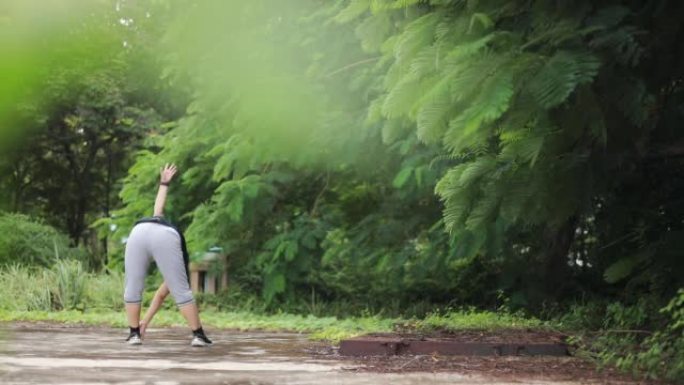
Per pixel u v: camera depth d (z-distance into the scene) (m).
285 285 11.40
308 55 9.21
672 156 8.12
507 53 3.89
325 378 4.42
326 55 9.08
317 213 11.82
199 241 11.04
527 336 6.69
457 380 4.38
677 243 7.05
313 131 9.15
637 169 8.48
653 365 4.64
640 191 9.29
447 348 5.71
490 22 4.09
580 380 4.45
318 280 13.19
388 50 4.81
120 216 12.54
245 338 7.47
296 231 11.34
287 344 6.75
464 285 12.73
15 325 8.86
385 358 5.54
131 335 6.62
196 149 11.17
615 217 9.43
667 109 6.42
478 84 3.68
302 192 12.07
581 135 4.65
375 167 10.53
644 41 4.96
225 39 4.08
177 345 6.61
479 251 9.05
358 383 4.21
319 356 5.70
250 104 5.70
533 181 4.90
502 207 4.95
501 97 3.61
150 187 12.09
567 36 4.17
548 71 3.76
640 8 5.00
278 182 11.15
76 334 7.72
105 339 7.14
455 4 4.32
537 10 4.38
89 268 15.61
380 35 5.14
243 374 4.58
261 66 4.89
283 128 6.70
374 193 12.09
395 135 5.43
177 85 8.56
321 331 8.21
